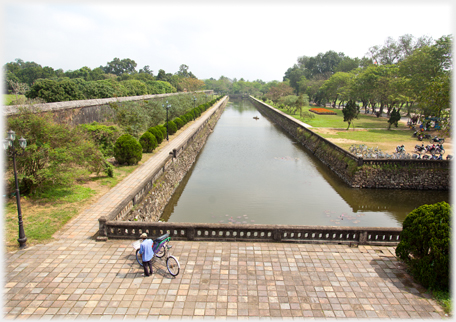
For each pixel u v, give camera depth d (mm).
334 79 76562
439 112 17734
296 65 140000
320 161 33625
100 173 19984
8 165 14188
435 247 8281
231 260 10031
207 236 11320
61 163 15078
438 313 7754
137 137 30312
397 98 46812
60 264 9609
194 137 36844
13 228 11867
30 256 10031
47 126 15273
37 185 15125
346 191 24250
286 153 37688
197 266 9633
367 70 57031
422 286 8875
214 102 97688
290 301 8102
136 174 20422
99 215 13625
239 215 19375
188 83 111875
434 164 24719
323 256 10438
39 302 7805
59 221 12680
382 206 21562
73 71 77188
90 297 8055
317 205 21406
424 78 42000
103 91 44094
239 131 55562
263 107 99750
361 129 43125
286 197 22828
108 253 10367
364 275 9383
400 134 39406
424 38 57594
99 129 24469
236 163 32719
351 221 18891
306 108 81188
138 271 9336
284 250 10773
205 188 24672
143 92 62031
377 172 24844
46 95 31938
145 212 16156
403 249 9258
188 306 7797
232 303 7953
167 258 9312
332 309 7820
